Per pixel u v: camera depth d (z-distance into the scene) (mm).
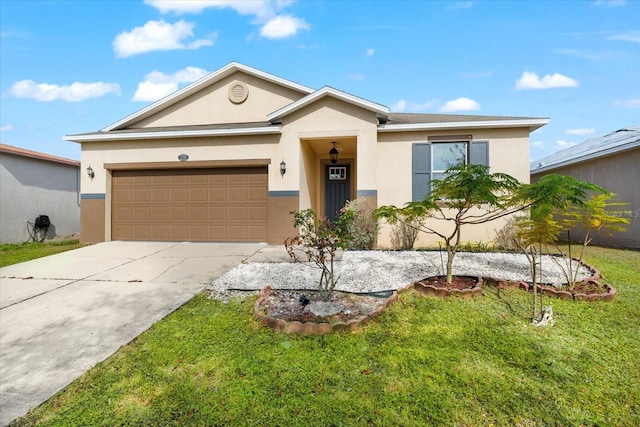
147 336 3811
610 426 2340
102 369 3154
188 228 10242
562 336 3643
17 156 12344
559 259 7391
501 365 3094
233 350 3447
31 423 2465
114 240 10516
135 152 10266
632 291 5141
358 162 9094
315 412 2504
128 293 5375
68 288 5676
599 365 3082
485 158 8945
